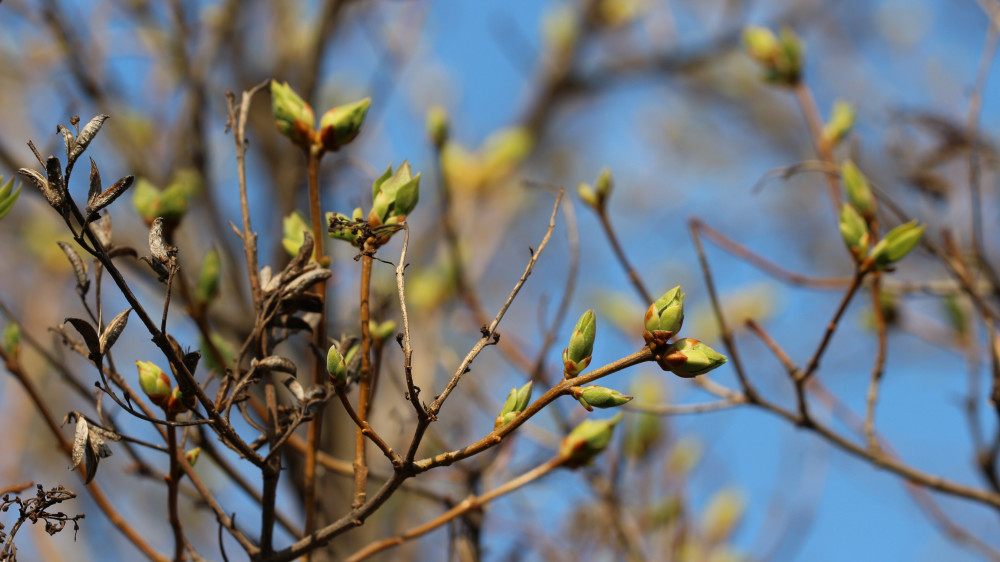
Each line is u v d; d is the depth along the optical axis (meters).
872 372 0.95
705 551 1.12
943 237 1.01
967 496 0.95
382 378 1.11
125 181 0.73
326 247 1.14
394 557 1.04
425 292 1.22
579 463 0.85
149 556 0.85
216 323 1.07
